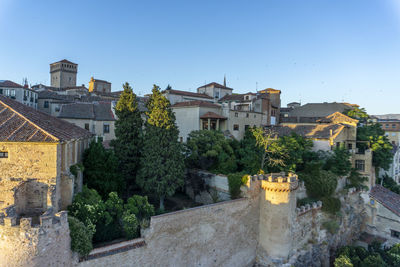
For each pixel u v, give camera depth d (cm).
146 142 3206
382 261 3322
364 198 4325
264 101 6100
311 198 3769
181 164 3250
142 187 3244
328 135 4472
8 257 1784
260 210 3256
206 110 4916
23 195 2117
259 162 3797
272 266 3098
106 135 5291
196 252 2697
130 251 2241
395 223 4003
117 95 8581
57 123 2903
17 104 2795
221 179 3422
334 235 3822
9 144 2067
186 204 3588
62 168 2364
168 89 6462
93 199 2472
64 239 1916
